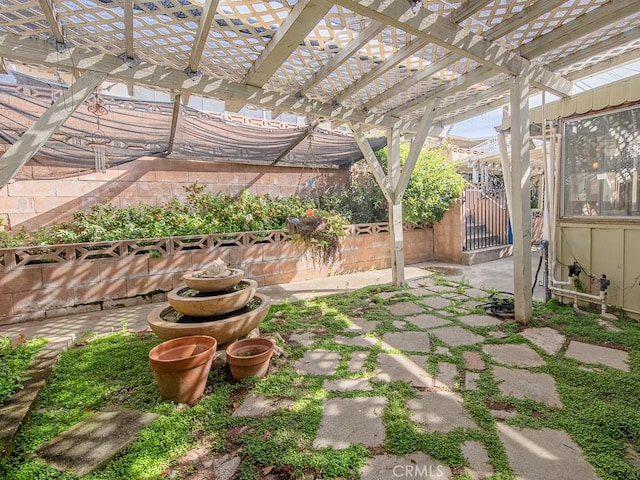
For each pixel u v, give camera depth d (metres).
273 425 1.97
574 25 2.88
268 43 2.97
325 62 3.51
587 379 2.35
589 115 3.77
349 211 7.48
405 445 1.77
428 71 3.67
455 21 2.71
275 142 6.34
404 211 7.18
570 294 3.88
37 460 1.71
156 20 2.63
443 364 2.70
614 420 1.90
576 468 1.59
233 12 2.55
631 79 3.35
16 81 4.44
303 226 5.67
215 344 2.49
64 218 5.83
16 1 2.30
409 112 5.01
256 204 6.19
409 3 2.41
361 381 2.47
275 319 3.92
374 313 4.03
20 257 4.11
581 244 3.90
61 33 2.65
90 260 4.49
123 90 7.97
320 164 8.06
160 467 1.67
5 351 2.89
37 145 2.77
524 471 1.58
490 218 8.05
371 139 6.85
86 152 5.19
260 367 2.54
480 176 9.66
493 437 1.81
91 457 1.73
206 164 7.03
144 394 2.34
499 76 4.11
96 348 3.18
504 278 5.77
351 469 1.61
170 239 5.03
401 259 5.33
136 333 3.61
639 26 3.05
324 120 5.30
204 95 3.84
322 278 6.29
